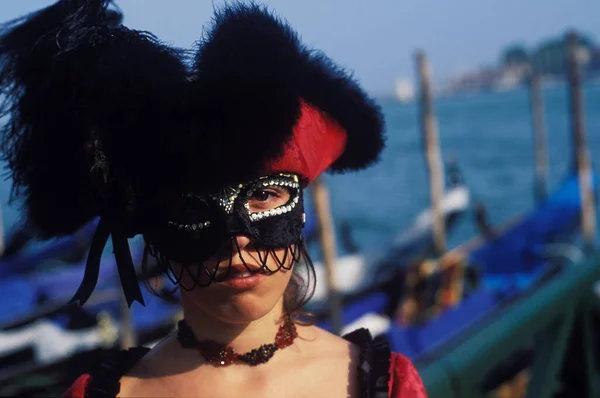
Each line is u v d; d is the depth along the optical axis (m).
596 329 3.66
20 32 1.02
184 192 0.98
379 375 1.11
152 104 0.95
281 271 1.04
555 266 8.93
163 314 6.58
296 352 1.13
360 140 1.15
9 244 8.05
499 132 59.62
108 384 1.09
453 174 12.89
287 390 1.09
